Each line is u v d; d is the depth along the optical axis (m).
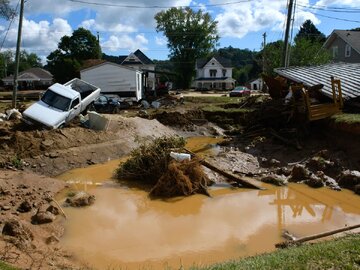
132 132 22.08
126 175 15.84
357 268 6.09
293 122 21.28
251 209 12.83
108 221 11.64
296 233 10.84
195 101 38.59
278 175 16.20
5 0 26.47
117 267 8.84
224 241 10.37
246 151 20.00
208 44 82.44
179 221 11.80
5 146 16.75
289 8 29.12
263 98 30.88
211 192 14.52
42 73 89.44
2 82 84.06
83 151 18.27
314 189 14.69
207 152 20.44
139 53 89.88
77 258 9.16
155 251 9.74
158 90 43.19
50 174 16.09
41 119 19.61
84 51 71.38
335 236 10.11
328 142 18.77
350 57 49.00
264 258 6.87
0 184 13.29
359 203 13.30
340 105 20.25
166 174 14.27
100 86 36.09
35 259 7.96
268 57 46.19
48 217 11.00
